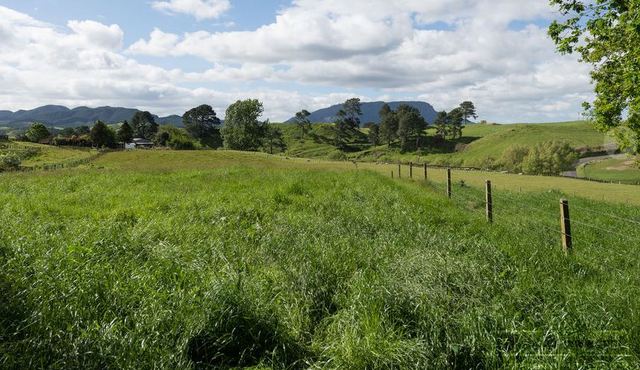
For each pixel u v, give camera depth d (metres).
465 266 7.15
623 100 19.70
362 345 4.89
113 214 11.71
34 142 131.62
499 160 118.25
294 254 8.36
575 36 17.23
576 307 5.88
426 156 164.38
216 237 9.52
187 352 4.83
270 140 178.12
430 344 5.12
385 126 189.12
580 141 155.00
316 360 5.19
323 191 17.97
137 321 5.05
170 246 8.15
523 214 15.55
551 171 102.88
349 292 6.58
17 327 4.61
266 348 5.24
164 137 162.00
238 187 18.52
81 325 4.93
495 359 4.84
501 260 8.02
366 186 20.38
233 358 5.08
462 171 61.19
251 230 10.46
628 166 101.81
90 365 4.32
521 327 5.32
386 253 8.56
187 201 14.10
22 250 6.89
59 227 10.03
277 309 5.82
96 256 7.15
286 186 18.06
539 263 8.02
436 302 5.92
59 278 5.80
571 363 4.63
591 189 37.06
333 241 9.32
